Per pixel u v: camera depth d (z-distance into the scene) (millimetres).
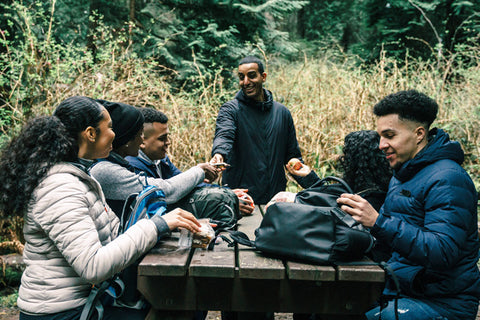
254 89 3326
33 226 1575
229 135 3242
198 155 5051
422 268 1774
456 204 1696
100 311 1668
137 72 4961
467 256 1797
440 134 1839
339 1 15352
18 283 3605
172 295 1697
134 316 1817
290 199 2494
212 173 2684
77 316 1622
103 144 1745
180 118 5125
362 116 5605
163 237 2016
